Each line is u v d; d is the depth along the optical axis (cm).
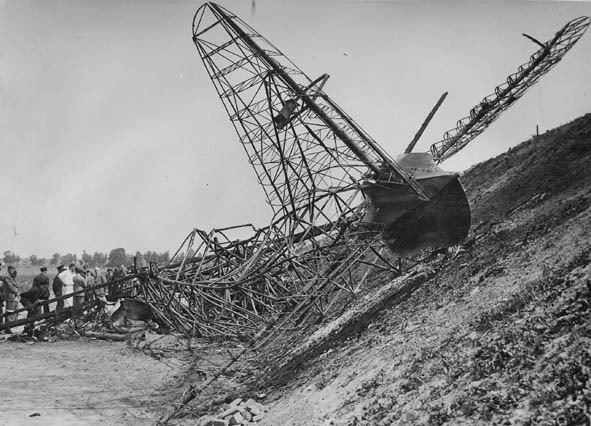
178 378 1384
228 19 1236
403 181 1370
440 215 1370
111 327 1998
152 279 1720
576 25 1634
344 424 714
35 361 1584
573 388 488
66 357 1638
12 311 1964
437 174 1361
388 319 1155
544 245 923
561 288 682
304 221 1455
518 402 522
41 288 2173
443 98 1656
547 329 608
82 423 1019
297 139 1316
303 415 845
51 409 1109
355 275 2114
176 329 1803
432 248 1383
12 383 1320
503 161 2320
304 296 1437
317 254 1567
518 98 1853
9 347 1802
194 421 1030
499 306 763
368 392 780
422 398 651
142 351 1694
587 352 515
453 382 640
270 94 1285
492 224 1421
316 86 1297
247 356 1526
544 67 1752
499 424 507
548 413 478
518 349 606
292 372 1210
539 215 1173
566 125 1948
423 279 1312
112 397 1208
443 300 1029
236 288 1566
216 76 1293
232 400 1135
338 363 1047
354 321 1343
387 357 884
